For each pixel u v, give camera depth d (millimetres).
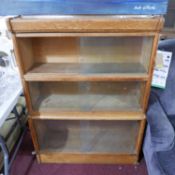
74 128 1689
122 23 929
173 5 1567
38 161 1548
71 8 944
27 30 967
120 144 1545
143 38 1190
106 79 1125
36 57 1300
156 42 996
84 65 1266
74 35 985
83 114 1288
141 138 1380
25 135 1792
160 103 1360
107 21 925
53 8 949
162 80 1302
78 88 1456
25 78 1132
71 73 1152
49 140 1597
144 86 1194
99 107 1320
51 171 1492
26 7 954
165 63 1261
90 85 1443
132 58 1288
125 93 1464
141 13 944
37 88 1399
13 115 1696
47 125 1660
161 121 1108
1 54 1291
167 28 1587
